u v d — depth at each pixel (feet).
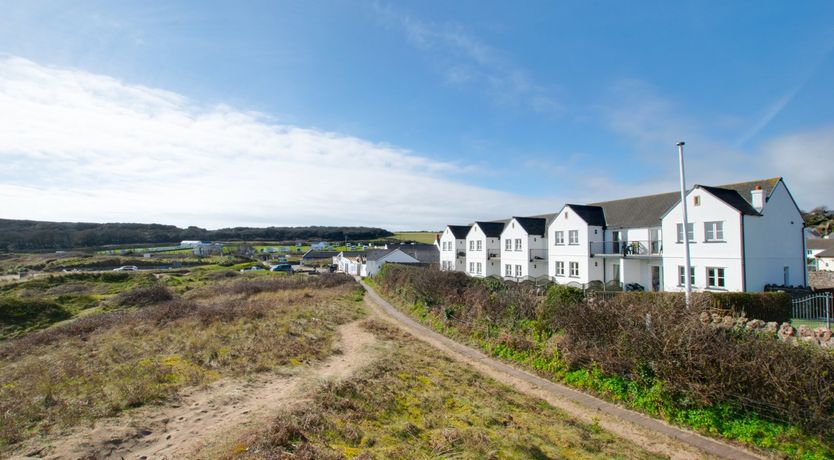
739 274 73.97
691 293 49.83
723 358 32.53
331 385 34.19
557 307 50.16
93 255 269.44
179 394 32.86
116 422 26.71
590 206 111.45
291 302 93.20
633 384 37.70
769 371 30.12
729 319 39.19
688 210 82.84
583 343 43.70
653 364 36.24
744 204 78.79
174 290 135.85
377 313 89.04
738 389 31.53
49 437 24.22
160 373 37.09
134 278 158.81
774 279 77.41
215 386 35.17
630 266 96.78
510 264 133.49
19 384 35.14
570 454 27.27
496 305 60.95
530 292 60.85
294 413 28.09
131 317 71.67
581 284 96.58
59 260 230.27
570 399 38.63
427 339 62.44
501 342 53.52
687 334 34.96
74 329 65.82
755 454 28.43
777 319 59.93
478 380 42.32
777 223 79.00
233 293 117.08
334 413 29.09
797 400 28.89
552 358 46.19
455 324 66.33
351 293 123.44
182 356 43.80
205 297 116.06
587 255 103.09
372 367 41.60
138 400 30.53
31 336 67.10
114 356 43.91
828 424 27.20
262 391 34.58
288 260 350.23
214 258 287.69
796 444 28.07
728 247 75.77
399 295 110.52
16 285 135.23
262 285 131.13
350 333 62.75
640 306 42.32
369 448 24.98
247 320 65.41
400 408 32.40
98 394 31.48
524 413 34.19
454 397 36.11
